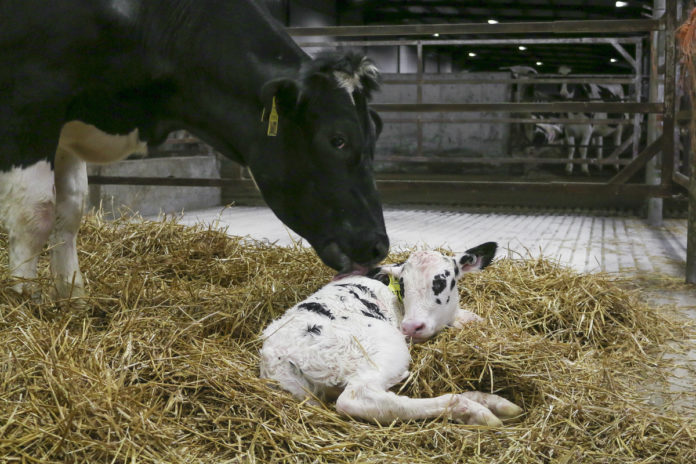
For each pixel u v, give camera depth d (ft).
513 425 8.39
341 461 7.41
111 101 11.23
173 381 8.52
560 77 43.70
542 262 14.82
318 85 10.23
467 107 21.67
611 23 18.86
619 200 35.45
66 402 7.54
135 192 28.94
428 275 9.99
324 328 8.72
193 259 15.20
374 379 8.33
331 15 68.39
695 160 16.46
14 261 10.84
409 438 7.82
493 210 33.27
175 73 11.30
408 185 20.16
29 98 10.54
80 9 10.53
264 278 13.50
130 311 10.98
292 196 10.95
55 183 11.84
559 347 10.58
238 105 11.19
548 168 54.03
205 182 22.02
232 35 11.14
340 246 10.72
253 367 9.52
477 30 19.72
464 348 9.63
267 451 7.66
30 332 9.05
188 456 7.27
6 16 10.37
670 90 18.69
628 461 7.59
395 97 50.26
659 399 9.43
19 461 6.75
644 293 15.56
